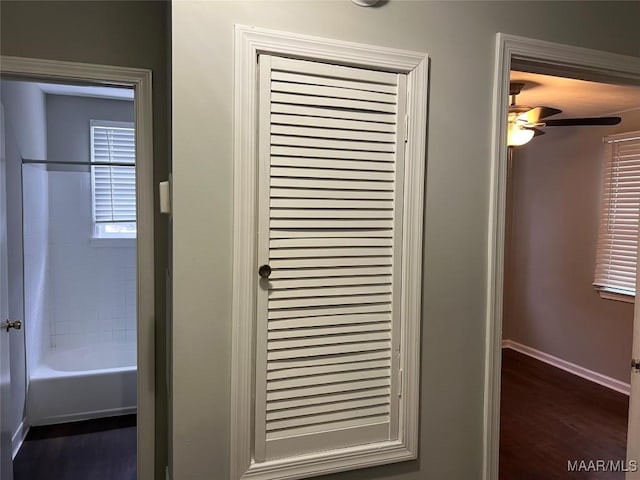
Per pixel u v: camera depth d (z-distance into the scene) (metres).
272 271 1.38
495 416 1.65
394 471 1.56
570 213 4.32
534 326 4.76
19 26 1.70
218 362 1.34
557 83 2.94
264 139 1.35
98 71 1.79
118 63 1.82
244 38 1.30
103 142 3.83
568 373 4.29
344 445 1.49
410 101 1.49
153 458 1.95
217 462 1.36
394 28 1.47
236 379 1.35
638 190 3.72
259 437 1.39
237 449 1.37
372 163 1.47
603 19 1.71
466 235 1.59
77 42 1.77
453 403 1.61
